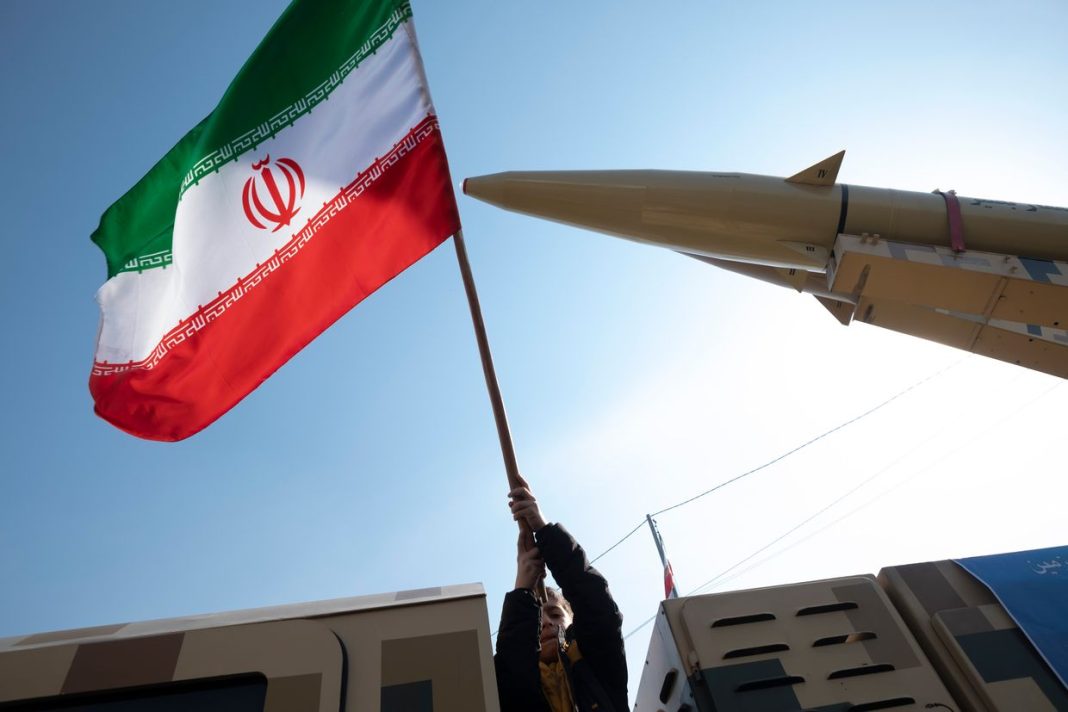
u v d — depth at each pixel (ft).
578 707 13.76
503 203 25.13
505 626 14.55
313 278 20.22
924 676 13.57
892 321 23.52
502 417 17.72
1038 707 13.15
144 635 11.37
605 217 24.70
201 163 20.98
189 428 19.61
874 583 14.67
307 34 22.00
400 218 20.51
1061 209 23.62
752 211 23.99
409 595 12.32
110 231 20.98
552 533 15.14
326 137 21.34
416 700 11.07
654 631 15.23
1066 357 22.48
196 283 19.99
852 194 23.98
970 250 22.88
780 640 13.84
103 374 19.85
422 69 21.53
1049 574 14.64
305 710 10.79
